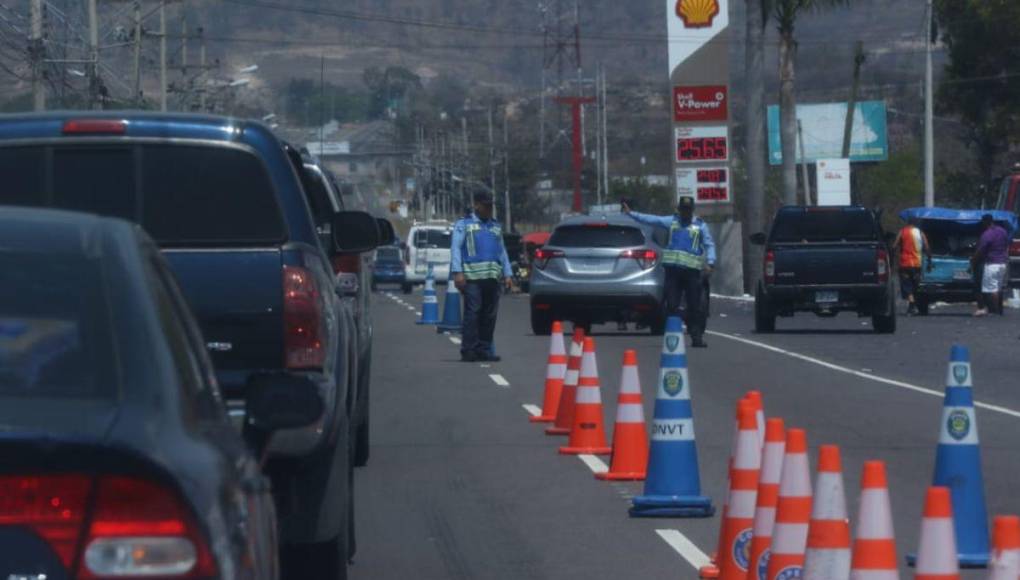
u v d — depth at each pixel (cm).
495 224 6875
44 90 10581
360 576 2748
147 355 1294
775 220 8556
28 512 1127
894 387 5722
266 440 1658
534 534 3111
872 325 9056
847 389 5653
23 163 2459
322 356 2397
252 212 2464
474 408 5162
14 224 1417
